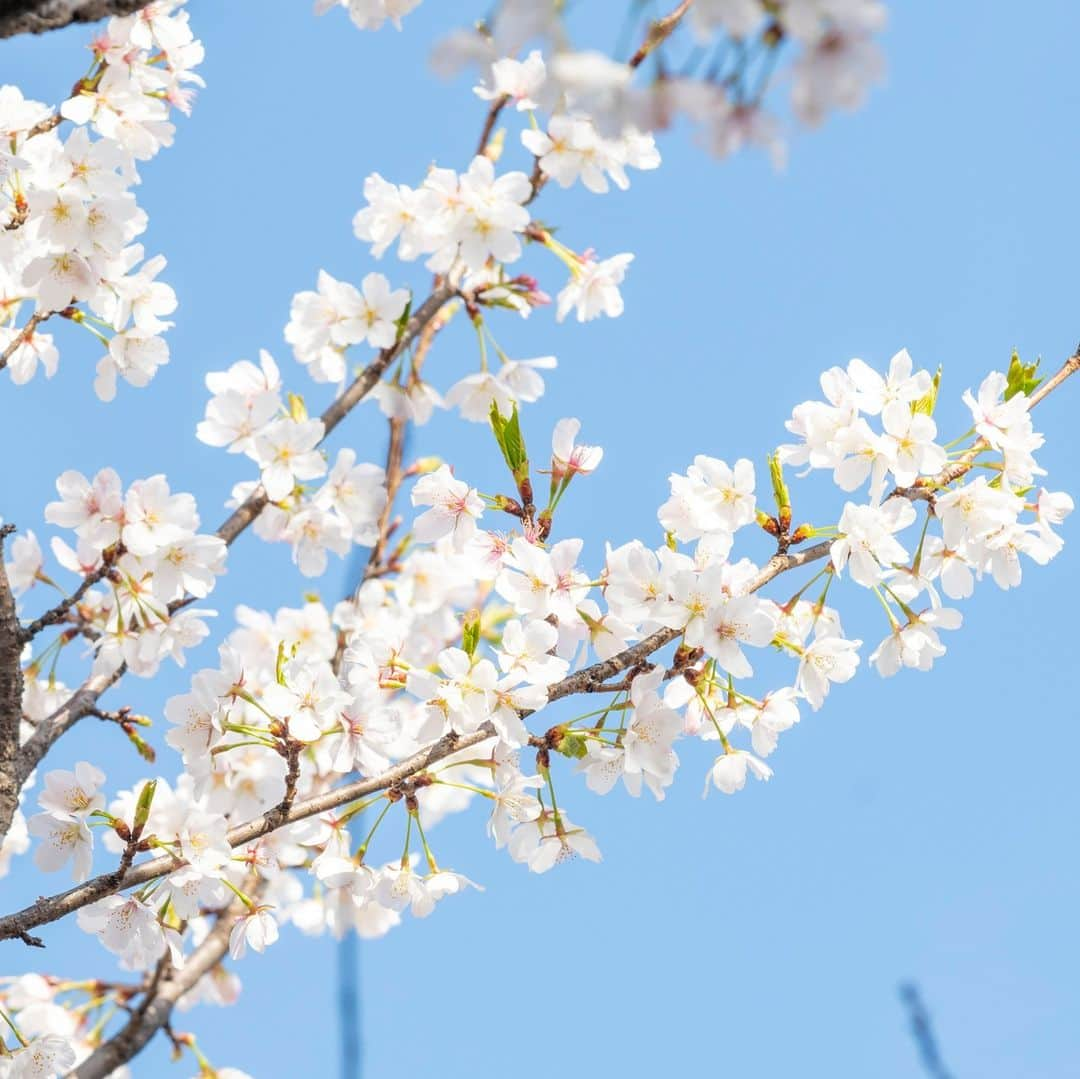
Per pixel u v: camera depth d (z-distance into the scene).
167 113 4.33
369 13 4.07
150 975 4.88
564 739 3.54
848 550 3.56
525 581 3.56
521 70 3.84
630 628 3.57
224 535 3.96
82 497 3.68
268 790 4.16
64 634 4.47
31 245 4.09
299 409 4.05
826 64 1.64
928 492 3.63
